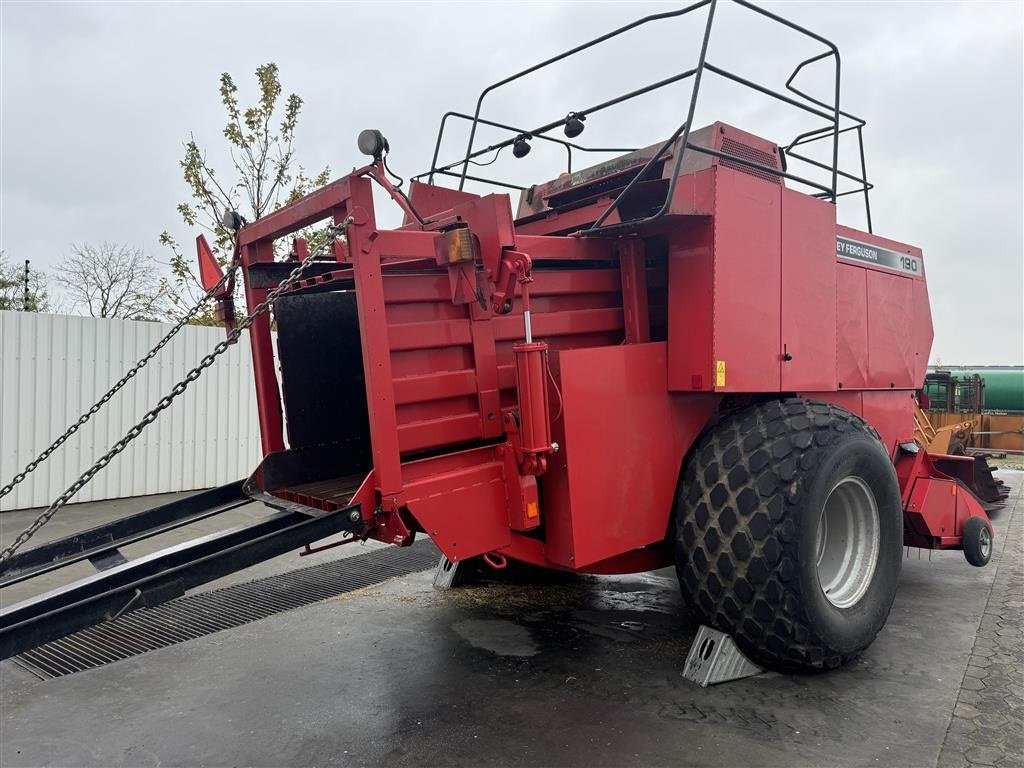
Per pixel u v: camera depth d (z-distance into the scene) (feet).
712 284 11.27
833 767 9.03
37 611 7.85
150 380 29.78
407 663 12.44
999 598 16.46
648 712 10.55
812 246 13.28
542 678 11.78
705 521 11.39
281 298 12.46
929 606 15.84
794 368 12.84
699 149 11.07
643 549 12.98
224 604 15.75
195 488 31.04
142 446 29.68
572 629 14.11
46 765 9.30
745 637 11.29
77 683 11.82
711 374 11.27
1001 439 53.88
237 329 9.09
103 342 28.60
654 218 10.58
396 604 15.72
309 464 12.75
